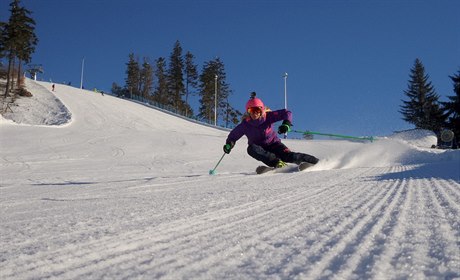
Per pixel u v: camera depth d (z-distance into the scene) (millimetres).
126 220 2119
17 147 17828
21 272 1160
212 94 68625
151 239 1628
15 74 49531
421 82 57750
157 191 4133
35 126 26656
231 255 1364
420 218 2014
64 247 1478
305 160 7492
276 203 2770
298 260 1284
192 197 3320
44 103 41188
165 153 16922
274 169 7277
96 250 1433
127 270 1188
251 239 1618
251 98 7645
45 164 12016
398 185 3869
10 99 41188
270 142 7703
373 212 2260
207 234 1729
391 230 1728
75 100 43250
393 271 1140
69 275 1135
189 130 35781
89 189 4605
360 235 1649
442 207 2373
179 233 1753
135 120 36531
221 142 21844
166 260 1303
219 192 3699
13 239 1646
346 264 1221
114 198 3512
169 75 70250
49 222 2115
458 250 1345
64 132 23391
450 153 8906
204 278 1106
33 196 3896
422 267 1162
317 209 2439
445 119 43344
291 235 1687
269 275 1128
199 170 9930
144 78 78438
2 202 3361
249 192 3590
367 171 6188
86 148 17828
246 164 12766
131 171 9383
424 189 3434
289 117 7602
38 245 1520
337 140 24438
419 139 28781
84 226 1948
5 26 45375
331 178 5047
